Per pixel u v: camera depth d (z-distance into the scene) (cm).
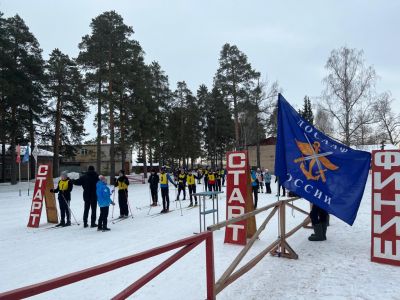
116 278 550
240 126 4612
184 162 5397
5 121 2872
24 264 657
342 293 445
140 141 3688
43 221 1221
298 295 443
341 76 3139
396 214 564
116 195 2114
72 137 3728
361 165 612
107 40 3011
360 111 3125
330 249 669
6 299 192
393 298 427
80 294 490
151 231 945
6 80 2631
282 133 666
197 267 588
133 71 3238
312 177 635
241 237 743
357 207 602
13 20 3073
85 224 1061
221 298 442
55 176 3425
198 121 5631
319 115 3359
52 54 3503
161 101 4431
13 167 3083
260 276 523
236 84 3978
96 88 3109
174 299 457
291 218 1077
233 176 780
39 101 3106
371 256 582
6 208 1590
